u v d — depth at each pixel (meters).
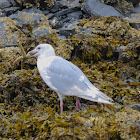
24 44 13.79
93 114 9.27
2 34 14.18
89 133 8.27
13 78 11.01
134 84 11.38
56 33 14.34
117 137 8.48
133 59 13.48
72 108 10.49
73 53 13.89
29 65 13.18
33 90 10.80
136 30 14.92
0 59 13.01
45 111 9.39
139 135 8.41
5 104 10.44
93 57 13.80
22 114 9.58
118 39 14.38
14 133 8.66
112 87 11.10
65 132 8.24
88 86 9.72
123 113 8.98
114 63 13.25
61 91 9.88
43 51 10.44
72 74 9.79
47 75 9.99
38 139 8.40
